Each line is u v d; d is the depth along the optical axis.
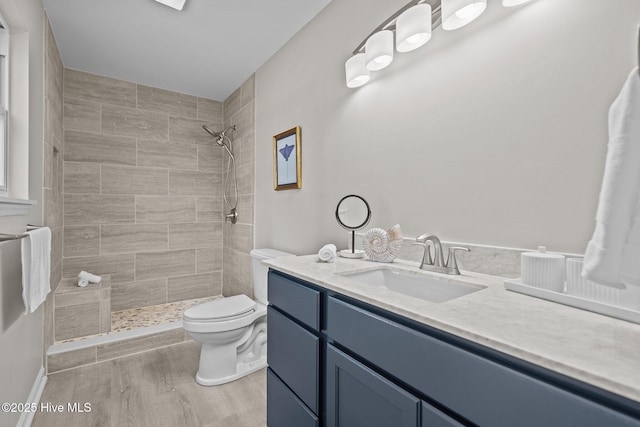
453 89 1.17
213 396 1.67
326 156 1.83
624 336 0.53
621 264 0.46
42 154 1.74
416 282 1.14
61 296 2.10
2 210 1.00
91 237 2.68
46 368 1.86
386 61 1.35
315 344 1.01
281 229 2.29
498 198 1.04
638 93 0.44
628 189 0.45
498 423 0.52
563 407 0.45
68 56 2.39
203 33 2.10
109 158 2.75
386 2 1.43
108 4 1.79
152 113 2.96
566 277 0.76
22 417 1.35
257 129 2.64
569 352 0.47
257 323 2.06
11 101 1.41
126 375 1.88
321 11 1.87
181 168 3.11
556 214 0.90
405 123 1.36
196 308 1.86
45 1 1.75
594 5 0.83
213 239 3.30
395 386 0.72
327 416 0.96
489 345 0.53
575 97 0.86
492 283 0.93
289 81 2.18
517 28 0.99
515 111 0.99
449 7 1.00
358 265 1.25
